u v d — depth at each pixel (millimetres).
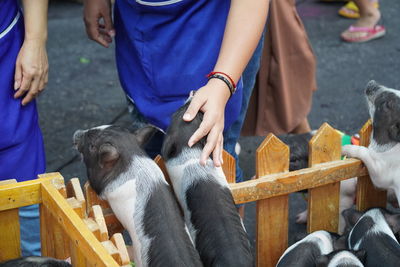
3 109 3318
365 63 7305
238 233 2912
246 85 3588
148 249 2795
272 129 5039
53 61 7418
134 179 2955
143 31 3270
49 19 8742
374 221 3324
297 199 4859
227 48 2982
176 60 3252
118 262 2490
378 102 3609
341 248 3338
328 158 3373
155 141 3645
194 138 2824
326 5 9062
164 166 3186
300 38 4895
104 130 3119
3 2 3236
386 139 3502
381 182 3518
